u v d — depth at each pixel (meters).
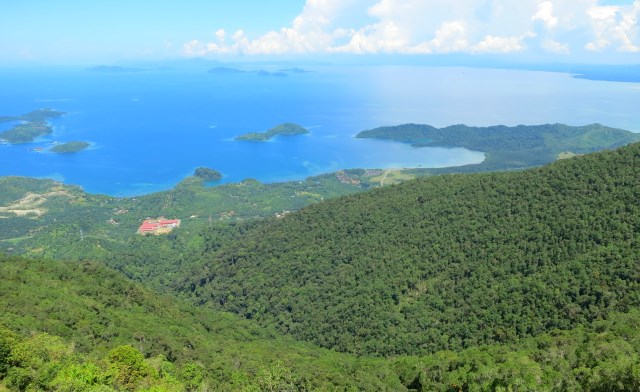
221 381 74.31
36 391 50.34
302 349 102.06
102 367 59.47
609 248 92.19
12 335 58.19
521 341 82.12
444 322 99.00
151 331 88.44
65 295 91.88
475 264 108.88
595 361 61.03
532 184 123.25
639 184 102.88
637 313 76.50
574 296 87.12
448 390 68.50
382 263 123.50
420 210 137.50
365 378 77.88
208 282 157.12
